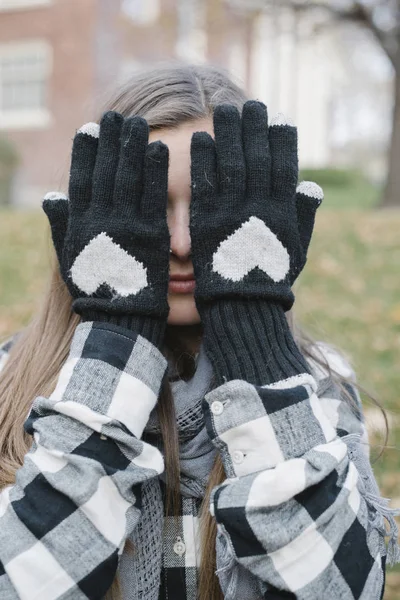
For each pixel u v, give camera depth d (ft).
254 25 36.65
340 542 3.49
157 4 40.29
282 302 4.02
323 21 34.01
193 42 39.75
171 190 4.12
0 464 4.14
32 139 42.09
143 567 3.86
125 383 3.78
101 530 3.47
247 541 3.46
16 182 40.04
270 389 3.70
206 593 3.91
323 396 4.39
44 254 17.69
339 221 21.43
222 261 3.95
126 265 3.97
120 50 40.78
